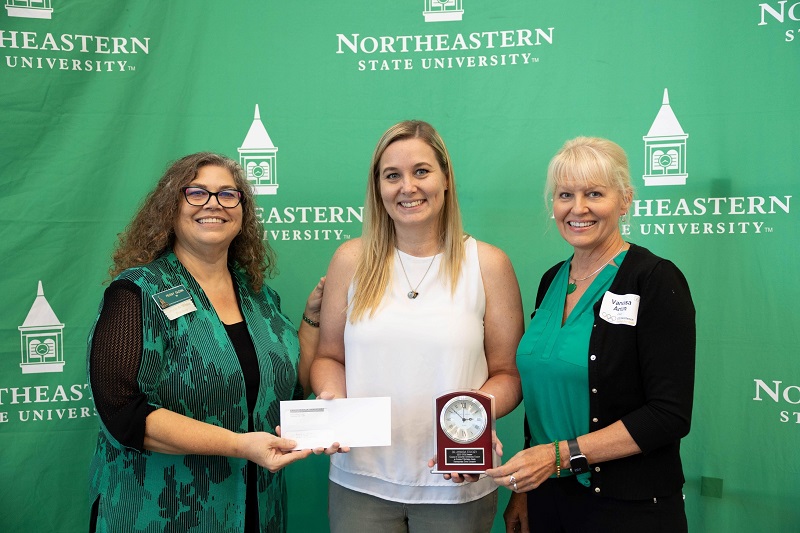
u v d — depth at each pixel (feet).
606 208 5.16
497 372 6.18
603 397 5.02
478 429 5.24
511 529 6.38
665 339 4.88
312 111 7.79
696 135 7.30
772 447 7.25
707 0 7.20
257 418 5.59
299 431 5.40
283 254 7.93
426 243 6.05
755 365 7.27
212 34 7.70
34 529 7.56
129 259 5.68
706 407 7.40
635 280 5.03
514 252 7.73
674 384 4.83
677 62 7.30
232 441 5.15
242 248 6.19
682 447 7.48
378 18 7.68
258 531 5.66
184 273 5.65
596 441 4.91
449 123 7.72
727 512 7.39
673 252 7.44
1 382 7.44
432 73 7.70
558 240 7.65
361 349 5.82
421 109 7.73
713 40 7.22
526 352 5.49
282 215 7.89
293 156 7.82
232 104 7.76
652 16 7.32
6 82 7.36
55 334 7.55
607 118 7.47
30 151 7.45
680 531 5.04
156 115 7.68
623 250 5.35
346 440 5.42
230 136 7.79
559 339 5.29
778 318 7.20
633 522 4.96
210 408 5.34
